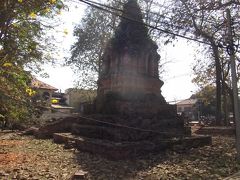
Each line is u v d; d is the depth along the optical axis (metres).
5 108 10.91
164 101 18.17
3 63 8.37
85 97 43.06
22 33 9.35
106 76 18.52
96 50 33.69
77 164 11.86
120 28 18.83
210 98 50.28
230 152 15.12
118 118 15.54
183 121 17.97
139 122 15.62
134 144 13.31
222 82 37.59
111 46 18.83
